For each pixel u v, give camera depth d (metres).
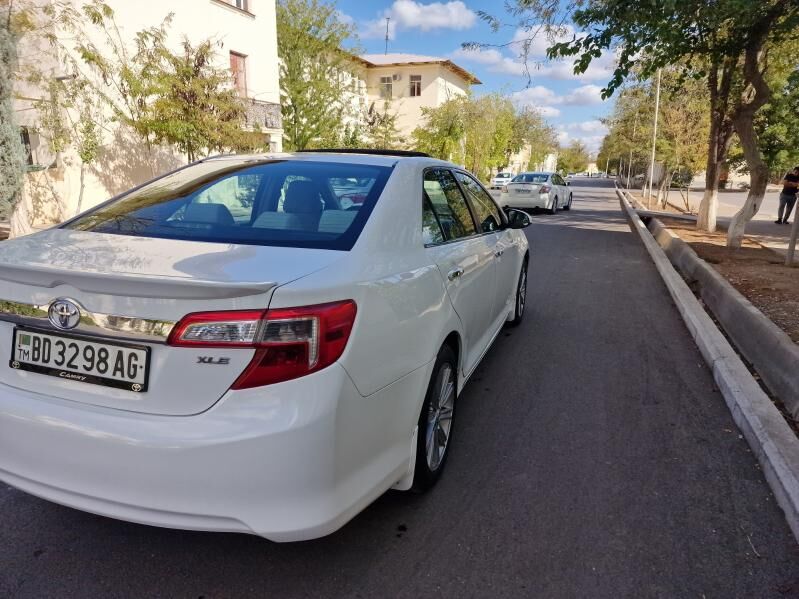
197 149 14.46
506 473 3.09
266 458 1.82
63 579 2.27
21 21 11.55
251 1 20.11
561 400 4.06
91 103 12.54
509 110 44.50
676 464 3.21
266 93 21.28
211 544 2.49
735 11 6.14
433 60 40.38
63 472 1.98
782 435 3.28
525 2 7.16
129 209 2.80
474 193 4.14
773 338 4.44
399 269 2.43
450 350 3.00
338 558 2.41
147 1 15.77
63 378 2.01
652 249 11.02
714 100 12.77
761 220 17.16
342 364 1.94
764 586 2.29
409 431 2.44
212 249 2.22
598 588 2.27
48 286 1.98
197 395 1.86
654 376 4.54
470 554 2.45
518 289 5.63
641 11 6.21
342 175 2.88
